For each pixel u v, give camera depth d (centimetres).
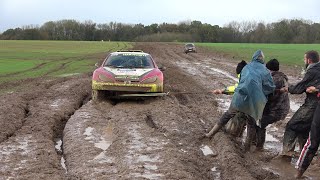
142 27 16925
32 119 1077
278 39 13400
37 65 3225
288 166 783
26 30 15688
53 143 903
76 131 979
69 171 709
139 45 9419
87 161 749
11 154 785
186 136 958
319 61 762
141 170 690
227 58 4891
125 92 1357
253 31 14825
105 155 788
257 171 739
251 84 817
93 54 5181
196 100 1531
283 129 1082
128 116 1123
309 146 693
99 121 1078
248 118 853
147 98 1389
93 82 1349
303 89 757
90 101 1384
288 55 5259
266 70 838
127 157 764
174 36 15775
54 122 1080
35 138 905
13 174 674
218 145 892
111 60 1466
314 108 759
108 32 16500
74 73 2530
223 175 715
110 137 932
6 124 999
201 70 2978
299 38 13138
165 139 902
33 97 1475
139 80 1330
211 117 1191
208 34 15600
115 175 670
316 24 13238
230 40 15575
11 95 1477
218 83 2094
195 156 807
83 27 16475
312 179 711
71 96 1496
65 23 16450
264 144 937
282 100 859
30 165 723
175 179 656
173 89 1759
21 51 5828
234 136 946
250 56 5234
